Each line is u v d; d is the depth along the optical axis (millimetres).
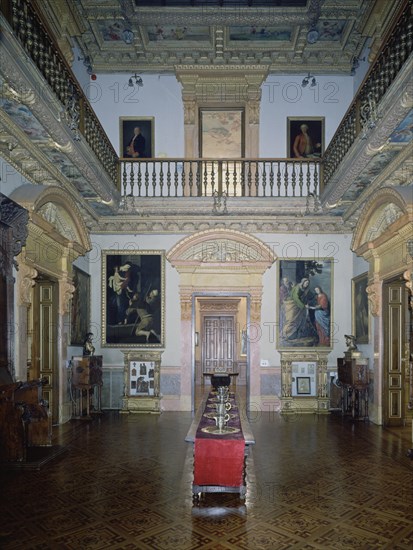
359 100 9578
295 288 13875
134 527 5359
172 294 13914
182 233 13969
